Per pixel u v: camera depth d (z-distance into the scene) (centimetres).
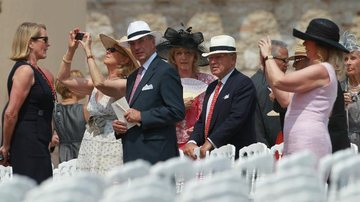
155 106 1848
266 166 1373
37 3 2711
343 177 1373
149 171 1278
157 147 1834
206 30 3066
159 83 1848
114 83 1966
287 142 1720
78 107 2320
